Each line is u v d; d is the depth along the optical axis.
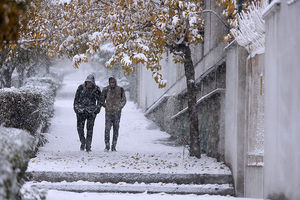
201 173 19.84
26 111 22.98
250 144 18.69
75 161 21.64
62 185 18.59
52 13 25.36
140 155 24.48
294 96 12.07
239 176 19.42
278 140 13.29
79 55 23.20
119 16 23.03
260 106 17.55
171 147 30.30
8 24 7.31
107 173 19.34
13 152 7.99
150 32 23.98
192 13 21.61
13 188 7.44
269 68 14.57
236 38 19.47
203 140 27.89
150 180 19.48
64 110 49.03
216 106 24.59
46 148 26.52
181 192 18.92
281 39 13.34
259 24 16.70
